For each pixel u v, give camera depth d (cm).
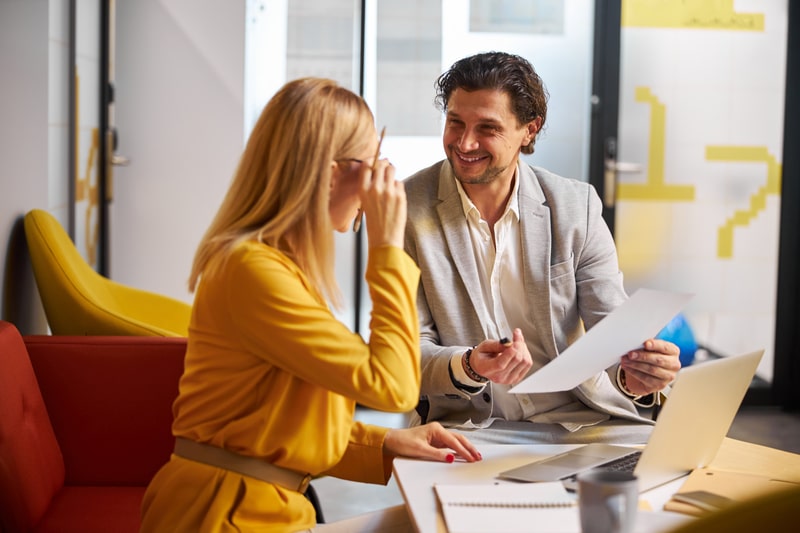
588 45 491
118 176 447
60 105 348
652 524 148
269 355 160
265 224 165
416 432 187
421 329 225
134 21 441
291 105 164
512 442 213
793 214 504
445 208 229
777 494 106
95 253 423
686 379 160
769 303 509
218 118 446
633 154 498
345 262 489
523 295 230
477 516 149
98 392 252
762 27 495
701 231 505
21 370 227
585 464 175
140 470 253
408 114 486
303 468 166
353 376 158
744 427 481
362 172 167
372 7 479
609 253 234
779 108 500
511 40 488
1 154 288
